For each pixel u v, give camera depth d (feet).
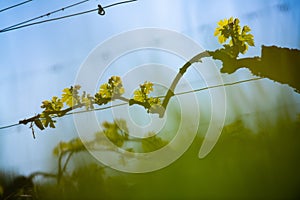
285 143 5.79
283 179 5.74
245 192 5.79
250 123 5.89
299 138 5.76
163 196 5.95
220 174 5.86
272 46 5.82
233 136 5.90
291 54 5.80
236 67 5.85
